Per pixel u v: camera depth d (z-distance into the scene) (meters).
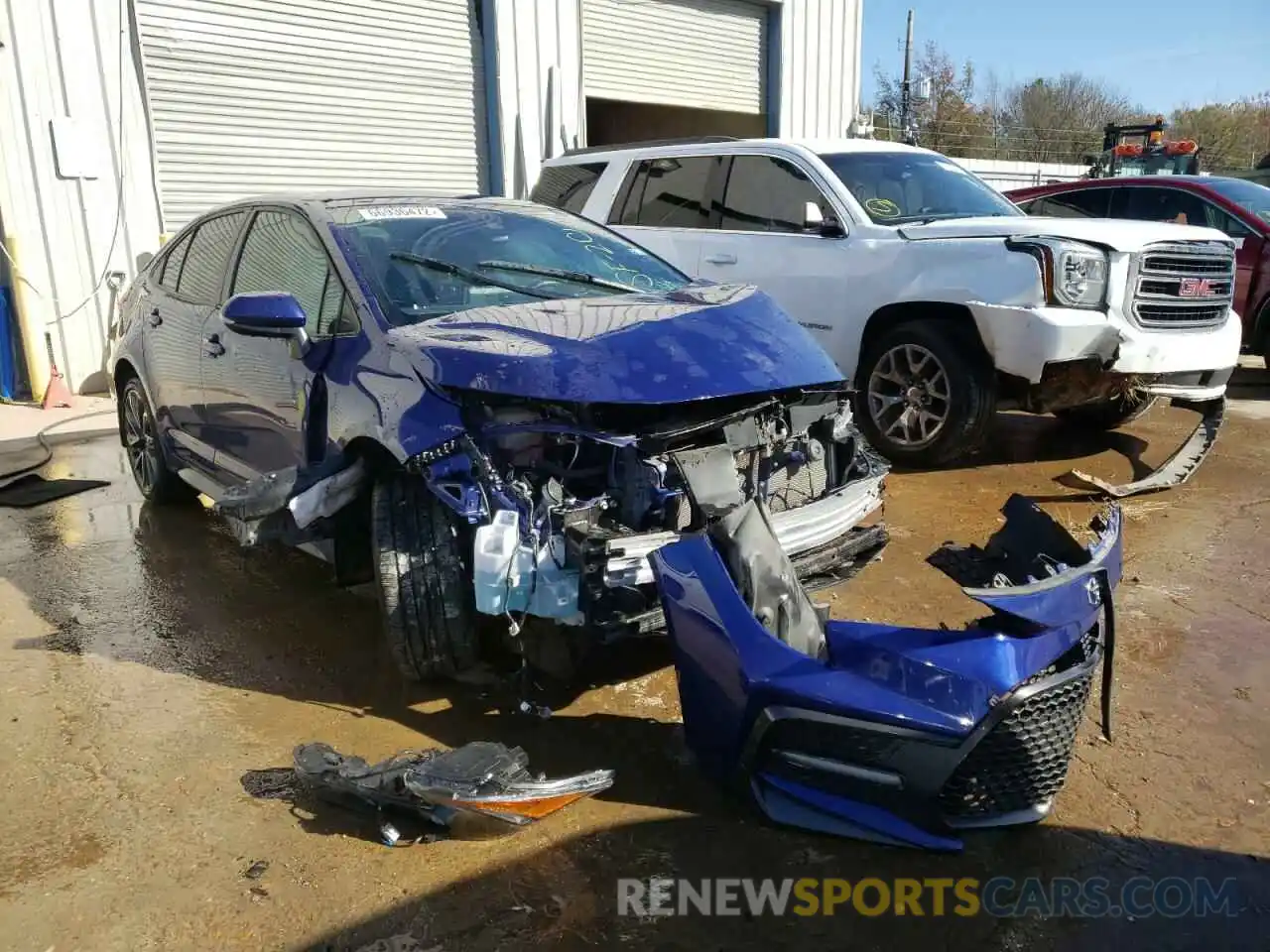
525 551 2.79
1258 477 6.12
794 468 3.42
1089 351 5.41
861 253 6.08
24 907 2.37
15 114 8.13
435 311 3.54
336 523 3.40
